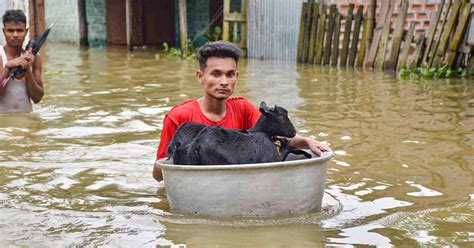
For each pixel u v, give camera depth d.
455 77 9.91
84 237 3.22
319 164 3.52
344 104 7.35
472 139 5.54
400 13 10.65
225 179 3.36
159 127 6.07
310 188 3.51
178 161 3.57
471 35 9.74
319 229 3.32
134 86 8.78
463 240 3.19
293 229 3.31
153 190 4.12
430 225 3.42
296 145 3.90
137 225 3.39
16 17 6.68
